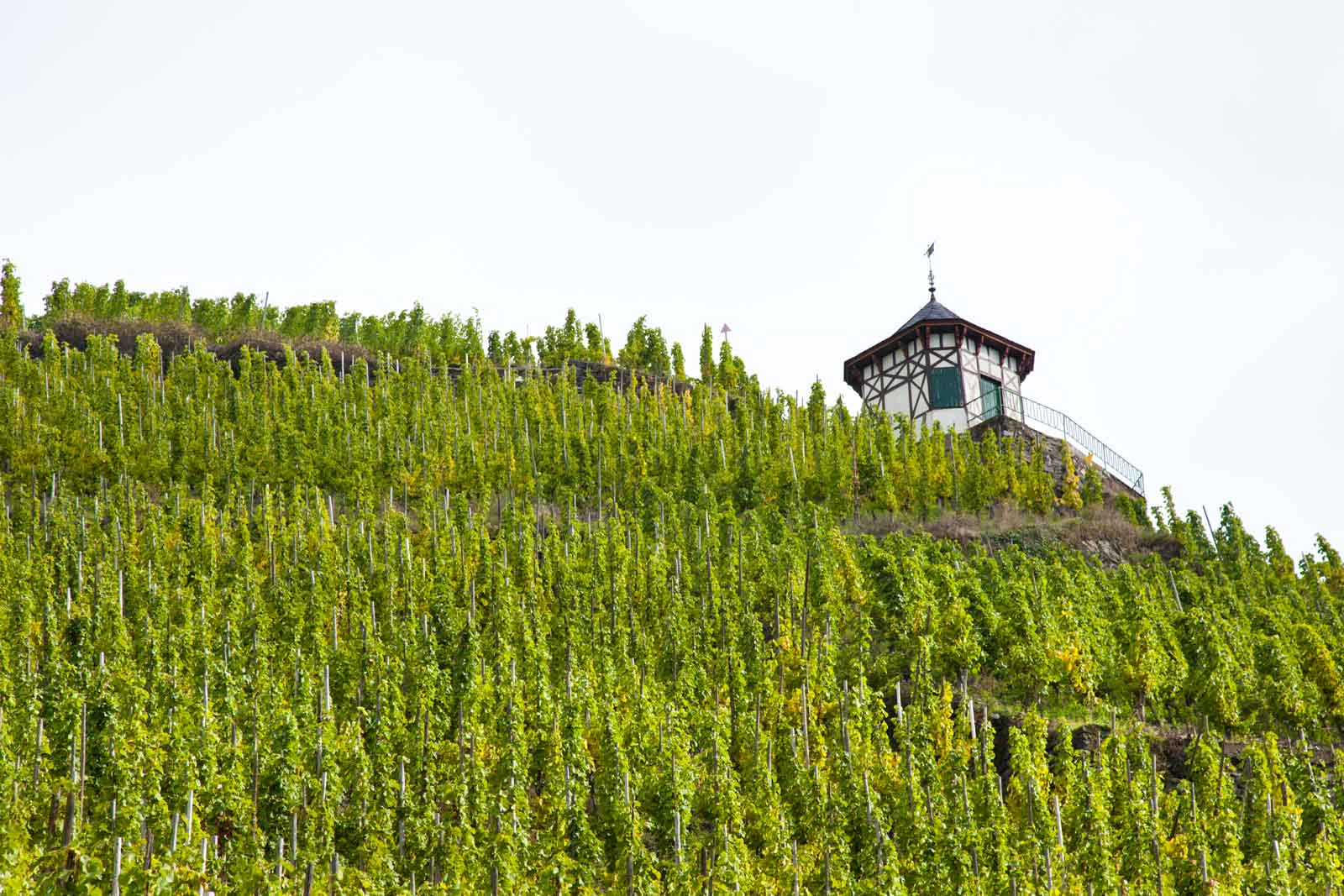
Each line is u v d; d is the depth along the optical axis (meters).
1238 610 100.88
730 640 88.44
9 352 136.25
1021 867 66.31
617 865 65.88
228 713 71.69
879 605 91.56
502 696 76.62
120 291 164.88
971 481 127.62
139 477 114.81
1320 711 87.81
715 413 142.62
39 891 54.72
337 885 60.34
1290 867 69.50
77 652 77.62
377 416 131.75
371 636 85.12
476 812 67.12
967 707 82.19
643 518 111.44
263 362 141.75
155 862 54.97
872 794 69.19
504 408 136.75
